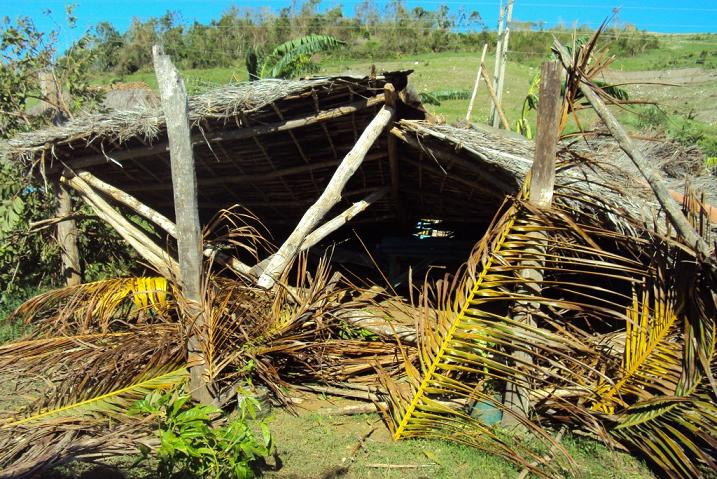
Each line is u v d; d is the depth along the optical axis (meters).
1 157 7.32
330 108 6.18
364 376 5.77
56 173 7.73
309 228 6.02
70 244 8.05
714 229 4.88
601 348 4.80
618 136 4.30
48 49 9.68
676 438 4.47
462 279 4.56
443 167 6.89
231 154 7.32
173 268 6.85
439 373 4.56
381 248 9.10
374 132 6.05
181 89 4.92
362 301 5.72
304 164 7.55
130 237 7.42
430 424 4.61
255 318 5.45
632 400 4.77
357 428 4.99
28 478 3.93
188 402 5.04
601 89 4.45
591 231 4.54
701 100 20.47
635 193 5.30
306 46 13.52
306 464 4.41
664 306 4.50
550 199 4.41
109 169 7.95
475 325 4.32
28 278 8.83
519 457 4.25
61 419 4.55
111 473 4.19
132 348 5.12
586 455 4.55
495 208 7.83
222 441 4.07
